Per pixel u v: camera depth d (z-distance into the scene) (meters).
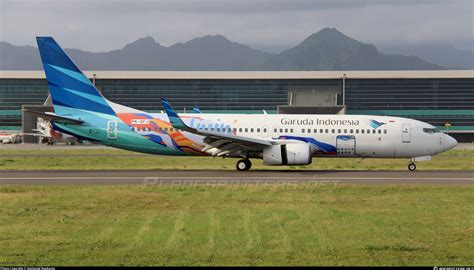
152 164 74.38
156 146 65.12
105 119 65.44
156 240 27.83
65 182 50.59
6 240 27.80
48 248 26.34
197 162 78.25
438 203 39.06
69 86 65.50
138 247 26.55
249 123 66.00
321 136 65.75
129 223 31.66
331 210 36.00
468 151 122.19
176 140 64.56
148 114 65.56
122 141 65.31
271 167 69.62
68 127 65.44
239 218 33.16
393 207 37.38
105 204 37.84
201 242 27.52
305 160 61.69
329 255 25.50
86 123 65.44
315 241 27.92
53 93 65.50
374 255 25.55
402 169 68.00
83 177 55.06
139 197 40.88
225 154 64.06
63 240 27.78
